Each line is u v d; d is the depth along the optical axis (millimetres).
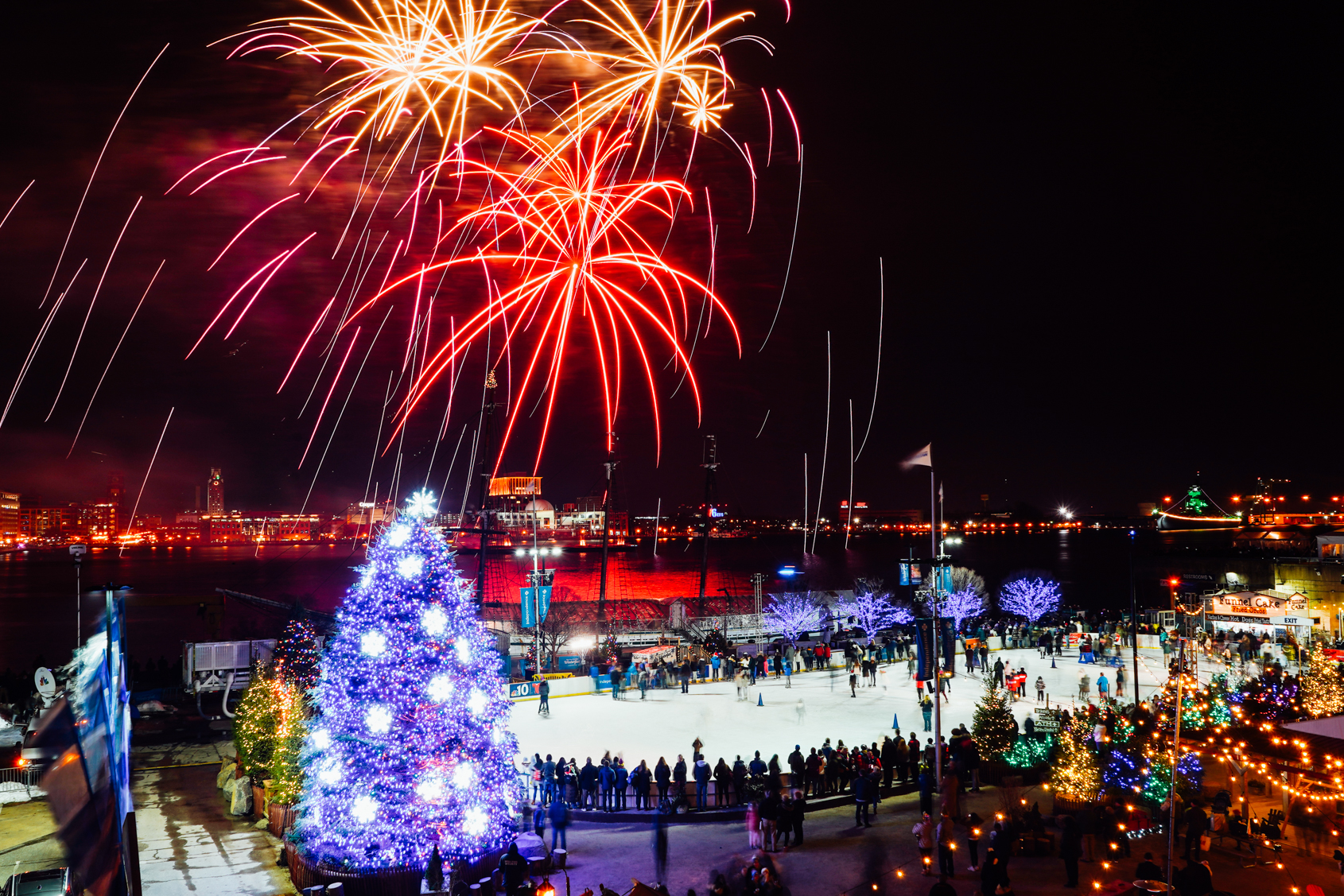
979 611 65125
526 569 142500
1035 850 20812
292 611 46875
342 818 18672
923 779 23078
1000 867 17500
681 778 25875
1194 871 16156
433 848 18547
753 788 25375
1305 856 20000
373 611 19312
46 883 16156
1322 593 52094
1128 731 25547
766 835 21812
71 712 6855
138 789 28562
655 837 23109
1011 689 41031
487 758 19766
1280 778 22297
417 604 19391
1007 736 27453
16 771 27438
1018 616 71375
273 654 30344
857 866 20297
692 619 62812
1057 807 22719
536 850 20672
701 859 21281
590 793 26203
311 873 18922
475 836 19281
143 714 40406
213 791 28281
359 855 18562
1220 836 21359
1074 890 18312
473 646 20062
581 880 19891
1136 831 21734
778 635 65312
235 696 43781
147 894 18953
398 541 19922
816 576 192500
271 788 23734
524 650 56281
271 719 26438
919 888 18859
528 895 17406
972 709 39375
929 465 27422
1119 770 22766
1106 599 117938
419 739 18922
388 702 18875
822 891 18828
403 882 18484
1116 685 44188
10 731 32000
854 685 43250
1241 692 33281
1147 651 54562
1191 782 22578
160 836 23328
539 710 39719
